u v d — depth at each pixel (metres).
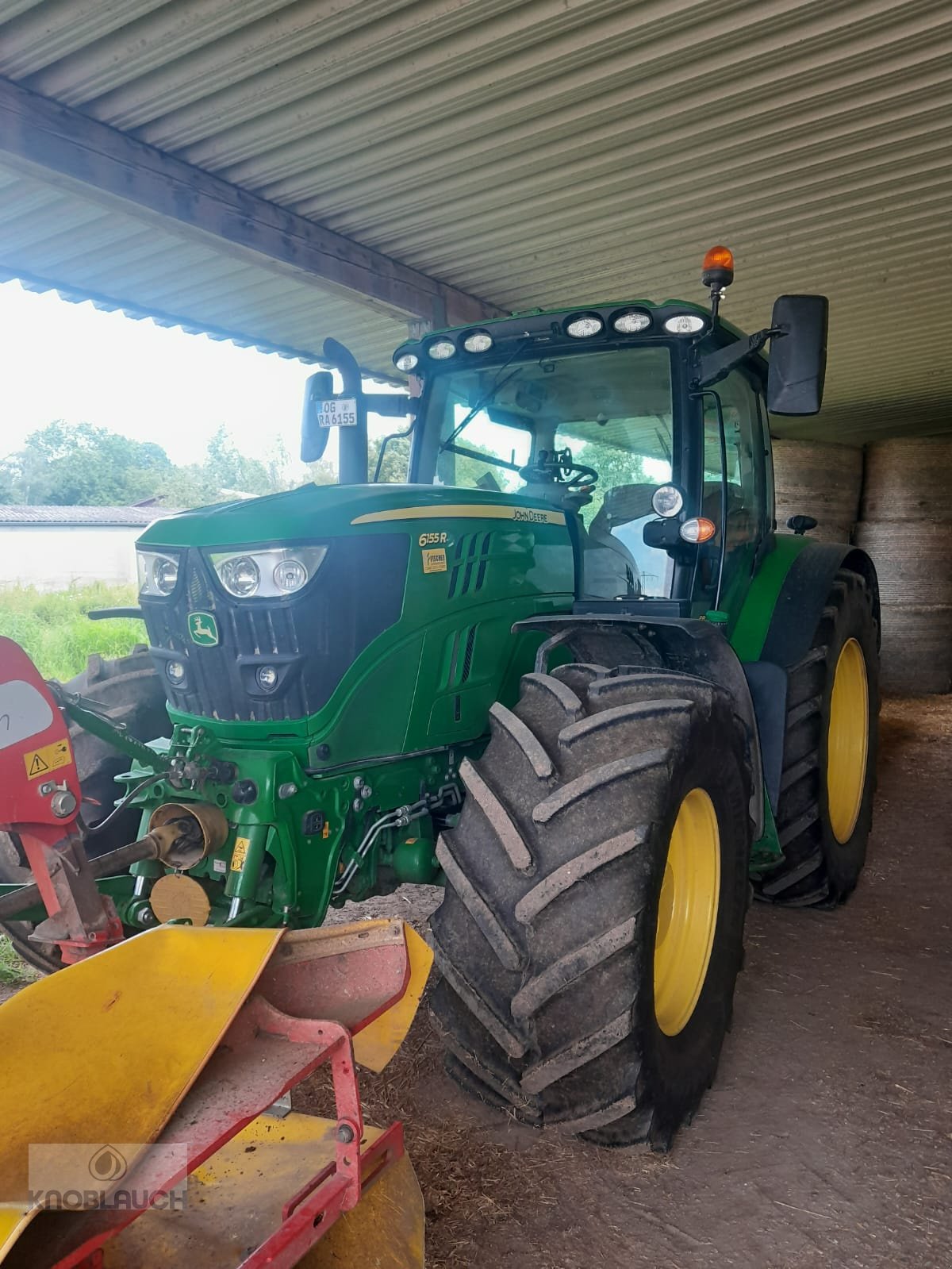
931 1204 2.05
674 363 2.94
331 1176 1.52
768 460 3.87
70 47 3.44
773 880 3.58
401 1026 1.64
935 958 3.31
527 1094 2.13
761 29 3.40
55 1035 1.32
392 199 4.70
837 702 3.92
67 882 1.78
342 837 2.36
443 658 2.57
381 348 7.38
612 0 3.21
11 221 5.00
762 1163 2.20
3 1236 1.15
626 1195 2.08
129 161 4.06
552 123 3.99
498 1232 1.97
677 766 2.18
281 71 3.59
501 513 2.74
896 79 3.73
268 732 2.28
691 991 2.42
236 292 6.07
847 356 7.30
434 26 3.34
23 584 24.84
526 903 2.04
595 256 5.48
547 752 2.20
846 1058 2.66
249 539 2.22
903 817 5.04
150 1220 1.60
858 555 3.97
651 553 3.02
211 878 2.28
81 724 2.06
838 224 5.03
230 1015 1.43
